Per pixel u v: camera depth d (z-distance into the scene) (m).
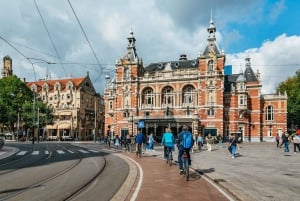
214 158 24.22
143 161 21.08
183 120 65.38
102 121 105.75
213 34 70.56
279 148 39.50
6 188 11.10
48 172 15.31
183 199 9.27
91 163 19.64
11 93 75.31
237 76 73.00
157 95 71.88
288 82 81.25
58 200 9.24
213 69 67.88
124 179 13.16
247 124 70.56
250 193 10.21
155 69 75.81
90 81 101.38
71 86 93.88
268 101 73.12
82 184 11.88
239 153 30.05
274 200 9.26
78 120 90.00
